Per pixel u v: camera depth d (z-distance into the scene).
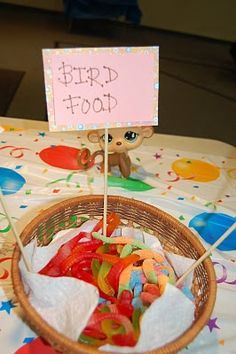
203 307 0.31
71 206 0.40
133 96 0.38
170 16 2.32
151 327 0.28
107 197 0.40
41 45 1.94
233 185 0.57
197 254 0.37
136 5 1.95
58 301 0.32
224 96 1.81
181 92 1.79
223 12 2.29
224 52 2.27
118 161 0.54
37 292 0.31
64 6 2.03
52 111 0.36
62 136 0.62
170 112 1.62
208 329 0.37
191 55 2.18
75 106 0.36
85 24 2.22
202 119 1.61
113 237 0.39
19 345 0.33
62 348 0.27
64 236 0.38
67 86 0.36
